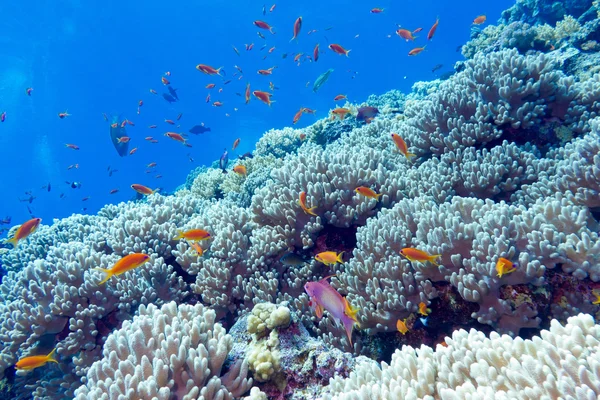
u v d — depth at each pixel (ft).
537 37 41.37
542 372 6.53
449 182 18.48
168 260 20.07
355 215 17.52
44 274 16.47
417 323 12.88
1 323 16.65
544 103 21.26
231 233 17.69
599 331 7.36
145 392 8.64
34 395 15.52
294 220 17.75
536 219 11.73
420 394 7.74
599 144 14.79
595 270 10.49
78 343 14.83
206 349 10.16
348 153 20.90
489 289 11.14
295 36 34.81
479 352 7.82
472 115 21.59
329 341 14.15
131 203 28.71
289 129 50.01
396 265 13.26
